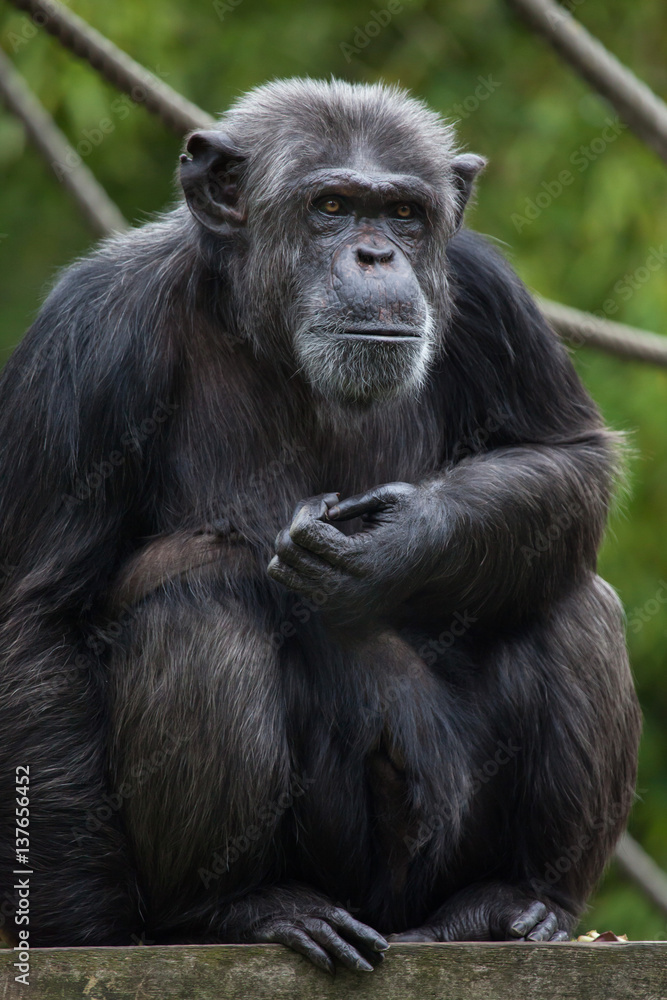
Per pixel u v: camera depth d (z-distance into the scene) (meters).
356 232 13.03
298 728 12.82
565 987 10.77
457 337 14.24
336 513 12.32
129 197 35.09
